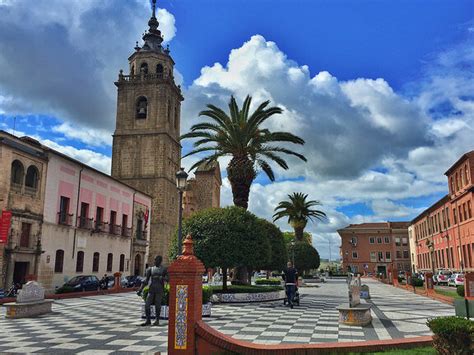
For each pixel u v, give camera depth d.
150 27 64.31
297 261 50.66
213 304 19.05
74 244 32.91
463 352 6.27
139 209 46.19
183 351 6.68
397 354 7.34
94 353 8.29
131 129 58.88
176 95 64.38
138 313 16.17
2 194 25.67
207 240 19.03
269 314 15.12
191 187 77.50
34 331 11.36
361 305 13.43
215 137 25.31
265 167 26.30
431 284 26.50
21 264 27.59
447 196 51.72
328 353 7.52
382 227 94.75
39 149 29.58
